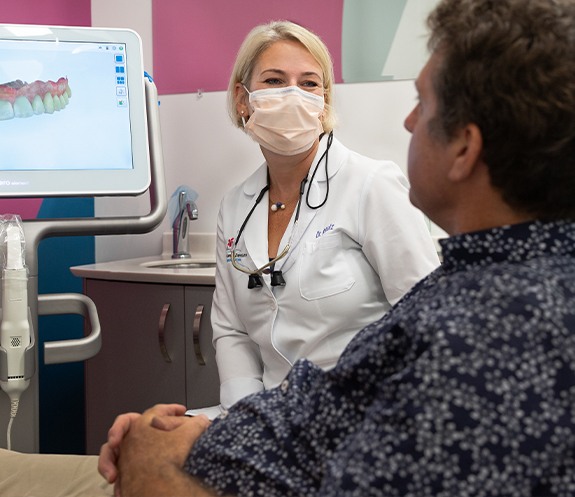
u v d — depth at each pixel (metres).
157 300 2.58
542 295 0.71
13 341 1.67
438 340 0.71
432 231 2.73
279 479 0.88
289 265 1.81
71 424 3.23
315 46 1.94
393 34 2.77
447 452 0.68
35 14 3.04
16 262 1.68
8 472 1.41
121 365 2.67
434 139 0.86
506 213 0.83
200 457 0.96
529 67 0.77
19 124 1.80
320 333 1.76
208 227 3.19
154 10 3.21
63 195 1.81
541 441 0.67
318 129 1.89
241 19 3.05
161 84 3.23
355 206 1.78
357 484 0.70
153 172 1.94
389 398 0.74
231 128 3.11
